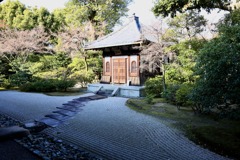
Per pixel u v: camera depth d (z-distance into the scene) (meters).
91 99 11.05
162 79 11.58
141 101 10.20
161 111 8.12
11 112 8.25
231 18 8.41
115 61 15.10
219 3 9.82
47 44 23.83
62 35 19.00
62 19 24.86
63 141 5.19
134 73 14.04
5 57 19.94
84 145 4.90
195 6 9.92
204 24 12.66
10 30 20.42
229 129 5.77
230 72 4.52
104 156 4.29
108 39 15.08
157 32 11.23
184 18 12.65
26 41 19.67
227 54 4.56
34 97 11.97
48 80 15.82
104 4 21.22
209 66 4.89
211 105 5.01
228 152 4.38
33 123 6.54
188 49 10.79
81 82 17.86
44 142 5.02
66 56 21.22
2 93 13.82
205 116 7.24
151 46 11.48
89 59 18.78
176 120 6.86
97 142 5.05
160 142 4.99
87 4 21.34
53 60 20.67
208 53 5.03
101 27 21.42
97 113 7.98
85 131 5.89
